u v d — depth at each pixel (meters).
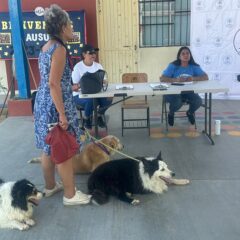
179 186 3.47
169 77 5.26
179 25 7.71
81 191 3.43
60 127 2.91
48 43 2.87
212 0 7.06
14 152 4.59
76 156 3.73
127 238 2.67
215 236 2.66
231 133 5.04
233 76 7.25
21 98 6.49
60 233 2.76
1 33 7.83
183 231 2.73
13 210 2.79
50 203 3.22
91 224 2.87
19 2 6.23
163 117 5.86
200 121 5.70
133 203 3.12
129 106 5.01
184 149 4.49
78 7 7.83
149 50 7.90
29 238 2.71
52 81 2.77
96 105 4.65
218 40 7.20
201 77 5.21
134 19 7.79
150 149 4.54
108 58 8.04
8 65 8.12
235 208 3.04
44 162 3.23
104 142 3.76
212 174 3.72
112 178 3.23
